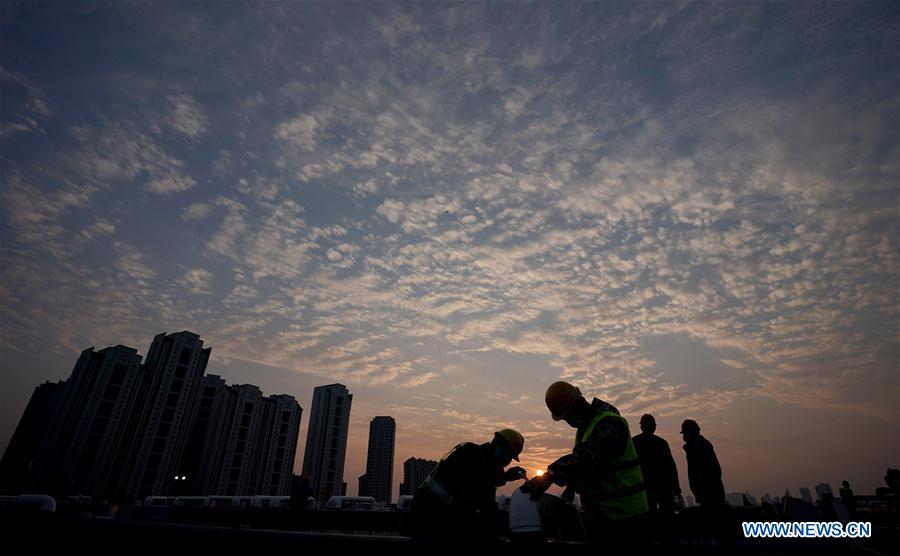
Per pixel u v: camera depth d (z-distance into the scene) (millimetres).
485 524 2492
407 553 1298
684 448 7566
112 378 129875
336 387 156750
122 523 1375
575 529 2703
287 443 156375
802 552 4762
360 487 195500
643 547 1473
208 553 1266
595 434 2791
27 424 171250
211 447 138250
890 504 12539
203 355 146625
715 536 5824
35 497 7473
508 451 2846
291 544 1293
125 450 123812
